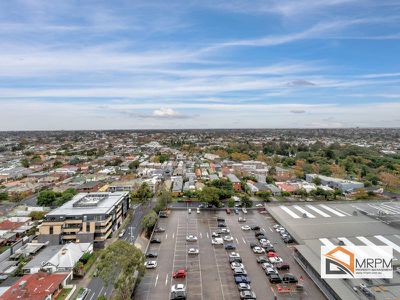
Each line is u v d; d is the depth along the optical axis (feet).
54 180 544.21
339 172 609.42
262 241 255.91
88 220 272.92
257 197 436.76
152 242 259.80
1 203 419.33
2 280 205.05
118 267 173.17
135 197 426.10
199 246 252.83
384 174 565.12
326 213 306.76
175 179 535.60
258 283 195.11
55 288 180.96
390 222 275.80
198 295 181.98
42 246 256.93
